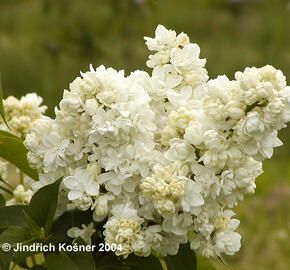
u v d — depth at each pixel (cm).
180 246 99
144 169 95
